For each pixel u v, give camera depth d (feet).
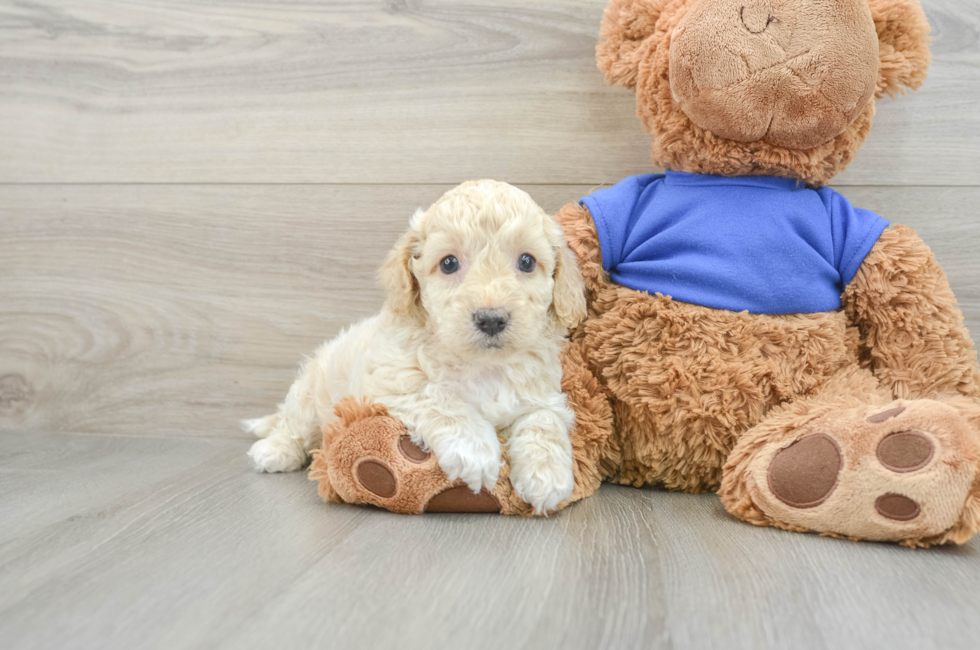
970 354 5.26
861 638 2.99
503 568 3.73
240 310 7.22
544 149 6.74
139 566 3.76
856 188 6.45
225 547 4.06
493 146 6.80
